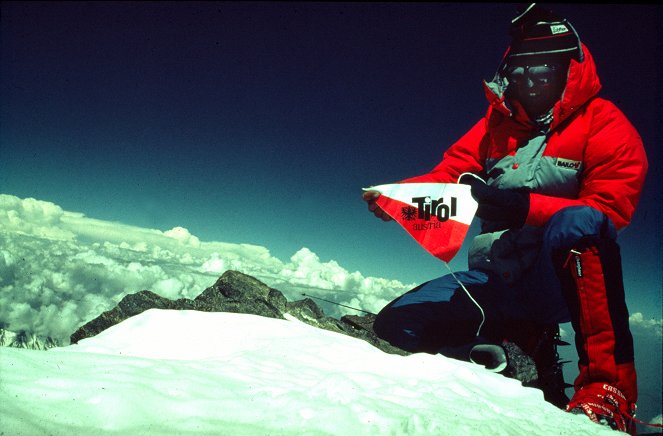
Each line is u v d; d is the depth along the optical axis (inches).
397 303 192.4
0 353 91.8
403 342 187.2
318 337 161.9
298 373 120.2
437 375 132.1
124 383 86.9
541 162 170.9
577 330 139.5
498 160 184.5
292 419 86.1
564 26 167.9
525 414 111.0
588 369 134.2
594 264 134.8
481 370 144.1
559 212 148.2
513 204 157.4
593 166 163.0
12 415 69.0
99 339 156.3
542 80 168.9
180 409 82.9
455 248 158.6
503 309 179.0
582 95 160.9
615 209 155.9
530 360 174.4
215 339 156.6
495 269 182.9
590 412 124.7
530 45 170.1
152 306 226.7
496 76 183.8
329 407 91.4
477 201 159.9
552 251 145.9
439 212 162.1
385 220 176.7
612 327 132.4
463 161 199.5
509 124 180.9
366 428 86.8
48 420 71.3
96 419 74.4
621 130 159.8
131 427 74.3
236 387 99.7
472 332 183.6
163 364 104.1
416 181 184.5
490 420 100.3
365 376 116.4
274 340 154.0
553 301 169.6
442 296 184.9
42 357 95.0
